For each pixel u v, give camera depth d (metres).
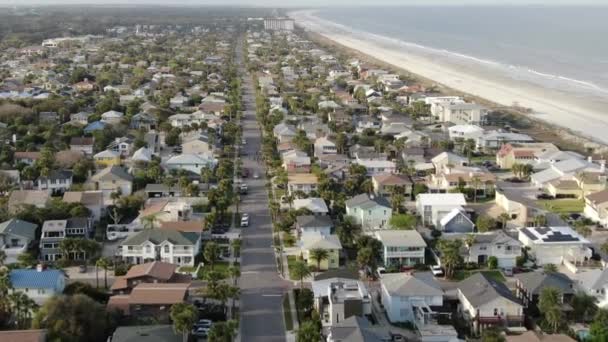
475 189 188.50
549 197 190.62
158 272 123.31
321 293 116.50
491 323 109.12
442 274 135.00
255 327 112.50
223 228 160.88
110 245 149.50
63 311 102.56
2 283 111.12
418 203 171.88
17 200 165.25
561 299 114.88
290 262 140.75
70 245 138.38
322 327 109.81
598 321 107.50
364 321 103.88
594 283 120.38
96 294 118.50
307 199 170.75
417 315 111.50
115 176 185.00
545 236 144.88
